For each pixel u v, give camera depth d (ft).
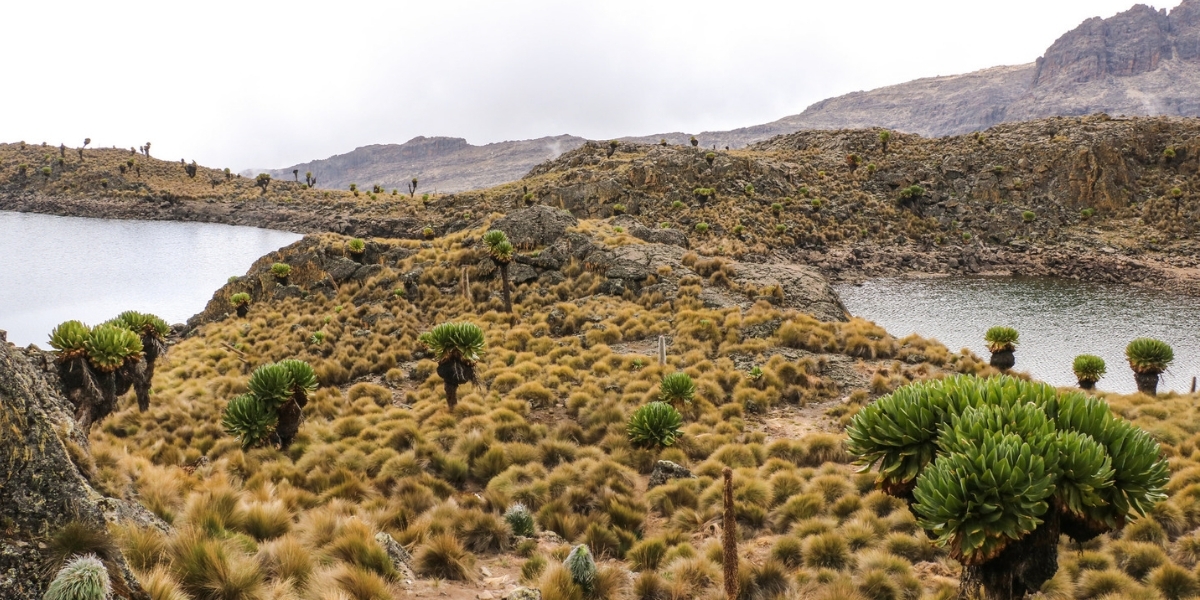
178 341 122.31
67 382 41.04
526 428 51.85
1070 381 127.34
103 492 20.68
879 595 24.64
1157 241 281.95
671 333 87.40
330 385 82.48
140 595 14.97
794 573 27.40
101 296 245.65
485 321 99.50
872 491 35.04
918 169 349.61
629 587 25.66
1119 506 16.24
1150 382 75.92
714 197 312.50
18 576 13.00
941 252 289.74
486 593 24.06
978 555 15.94
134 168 590.55
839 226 308.40
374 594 20.53
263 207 504.84
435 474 43.57
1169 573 25.16
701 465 43.88
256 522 26.27
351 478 40.16
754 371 66.49
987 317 189.78
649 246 122.93
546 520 35.17
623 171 325.01
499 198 370.12
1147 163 331.57
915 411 18.98
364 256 135.54
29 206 519.60
